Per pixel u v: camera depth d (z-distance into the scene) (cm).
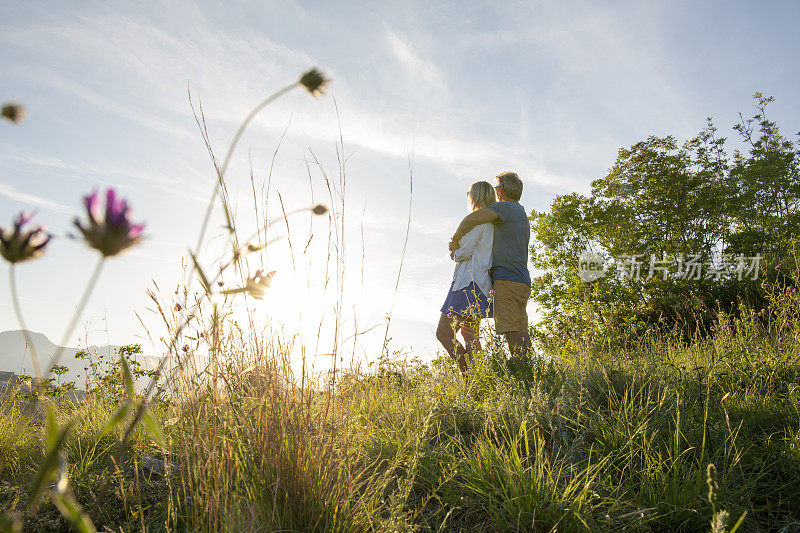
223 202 137
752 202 1502
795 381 347
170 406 239
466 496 243
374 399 312
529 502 219
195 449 208
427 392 347
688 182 1393
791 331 496
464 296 450
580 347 501
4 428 344
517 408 306
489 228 456
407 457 254
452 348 450
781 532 208
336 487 208
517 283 446
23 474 305
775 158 1555
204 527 188
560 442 286
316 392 230
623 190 1473
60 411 397
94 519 227
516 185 488
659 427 288
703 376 348
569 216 1455
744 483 239
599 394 354
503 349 397
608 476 241
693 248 1326
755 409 308
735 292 898
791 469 246
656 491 234
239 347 227
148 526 214
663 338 579
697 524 215
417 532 216
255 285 115
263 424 215
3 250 79
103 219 75
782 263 955
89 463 287
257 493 203
